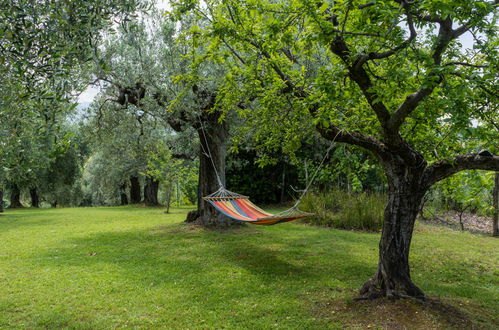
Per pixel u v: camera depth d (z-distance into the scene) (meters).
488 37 4.63
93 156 31.58
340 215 13.20
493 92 4.51
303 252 8.48
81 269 6.98
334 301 5.15
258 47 5.76
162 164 19.52
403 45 3.98
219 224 12.45
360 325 4.29
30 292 5.61
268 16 5.08
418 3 3.62
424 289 5.73
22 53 3.56
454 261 7.71
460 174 6.82
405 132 6.04
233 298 5.35
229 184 23.00
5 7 3.26
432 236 10.98
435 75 3.74
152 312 4.83
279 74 6.11
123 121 12.34
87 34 3.67
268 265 7.26
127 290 5.73
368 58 4.42
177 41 7.53
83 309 4.94
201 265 7.29
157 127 14.06
